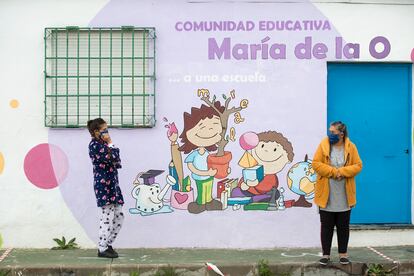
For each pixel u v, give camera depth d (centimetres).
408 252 813
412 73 863
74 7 831
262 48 841
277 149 843
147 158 837
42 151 832
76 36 833
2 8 827
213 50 839
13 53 829
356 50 847
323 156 732
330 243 746
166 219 839
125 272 736
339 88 859
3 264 745
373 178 866
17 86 830
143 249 833
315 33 844
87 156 835
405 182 868
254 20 841
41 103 833
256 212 843
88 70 833
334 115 858
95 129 756
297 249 838
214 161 840
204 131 839
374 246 850
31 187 832
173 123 838
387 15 849
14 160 830
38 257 782
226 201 841
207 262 754
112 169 766
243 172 842
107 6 833
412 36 853
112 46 834
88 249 830
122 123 832
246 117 842
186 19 838
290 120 843
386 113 864
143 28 831
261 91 842
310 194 845
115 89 835
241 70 841
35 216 833
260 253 812
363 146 863
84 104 834
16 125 830
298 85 843
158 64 836
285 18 842
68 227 835
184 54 838
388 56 849
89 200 835
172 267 740
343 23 846
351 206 737
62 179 834
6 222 830
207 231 841
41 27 830
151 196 838
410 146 866
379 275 745
